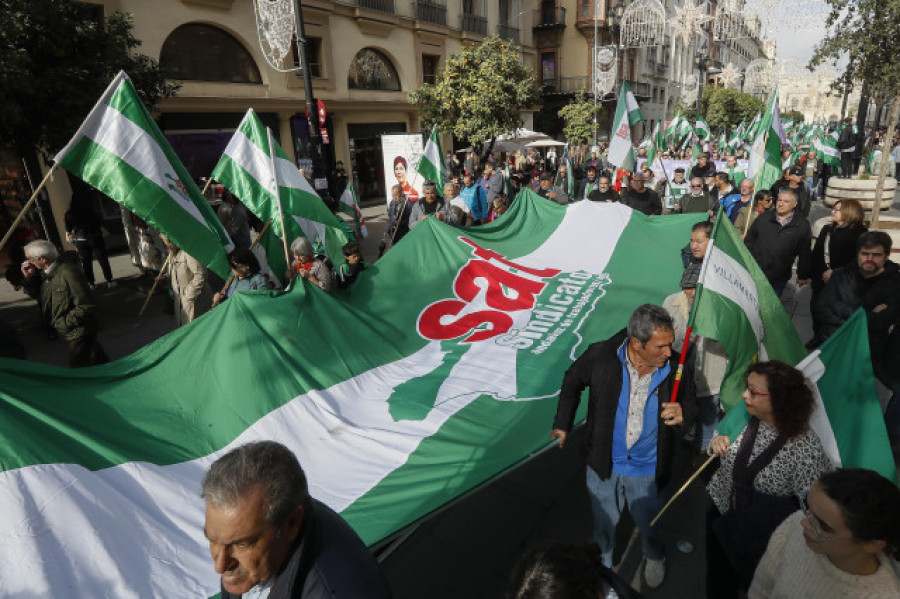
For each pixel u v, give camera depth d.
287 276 5.00
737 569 2.38
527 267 5.33
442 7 22.62
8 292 9.37
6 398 2.26
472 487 2.52
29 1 6.35
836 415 2.48
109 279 9.52
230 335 3.14
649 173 12.03
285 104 17.03
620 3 32.09
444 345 4.10
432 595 3.01
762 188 6.83
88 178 3.80
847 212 5.04
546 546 1.37
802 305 7.32
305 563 1.40
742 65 41.03
